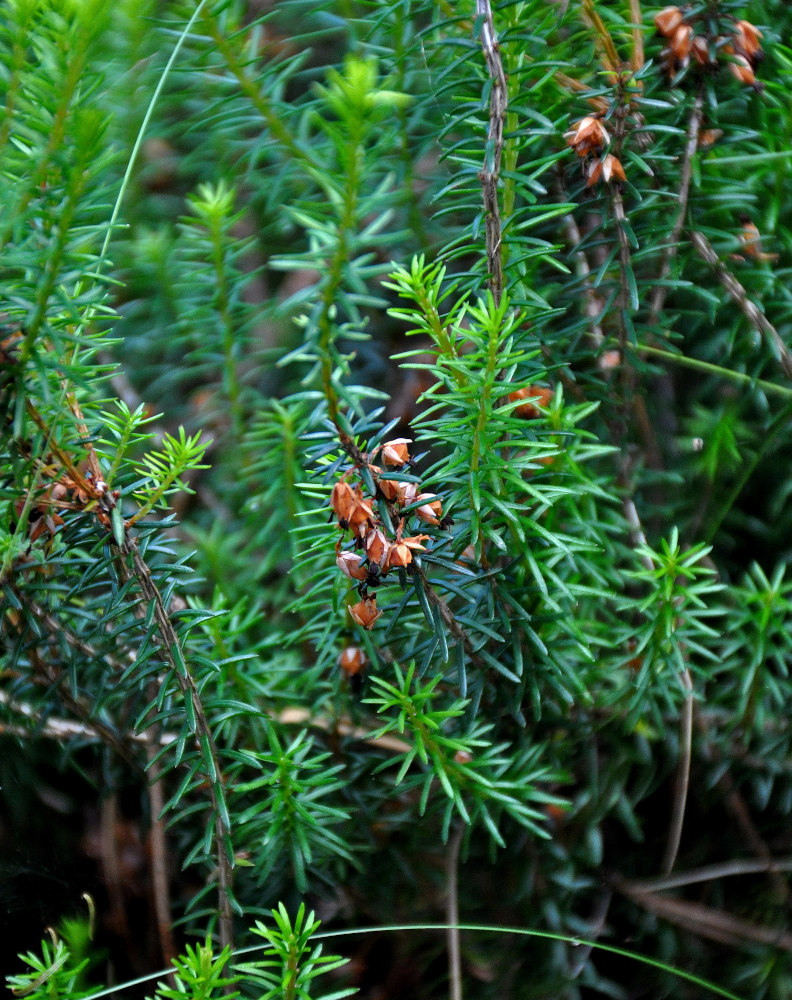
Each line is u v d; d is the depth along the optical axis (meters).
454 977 0.43
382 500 0.38
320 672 0.45
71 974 0.39
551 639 0.42
